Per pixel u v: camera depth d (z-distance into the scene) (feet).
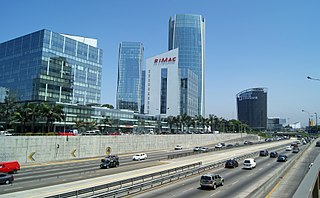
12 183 114.01
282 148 374.43
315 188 43.52
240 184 118.01
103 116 393.70
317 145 371.76
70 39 460.55
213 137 494.59
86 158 228.22
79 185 109.70
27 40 433.07
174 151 315.78
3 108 281.95
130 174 140.97
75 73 467.93
